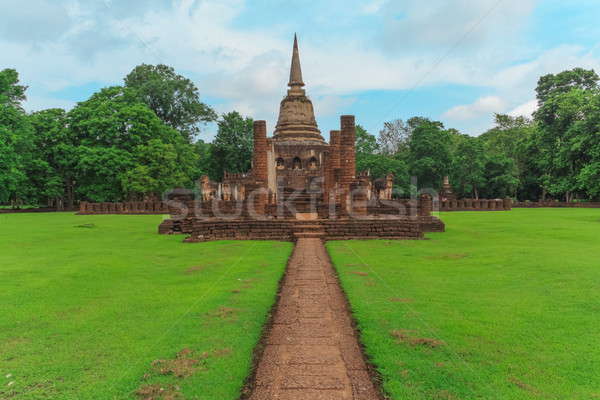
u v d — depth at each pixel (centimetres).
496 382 508
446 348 605
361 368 553
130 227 2531
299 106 4469
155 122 4688
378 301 842
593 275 1033
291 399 473
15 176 3691
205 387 501
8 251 1523
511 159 5466
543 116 4612
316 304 837
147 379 524
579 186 3312
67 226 2555
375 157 5584
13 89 3881
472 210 4138
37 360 581
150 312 782
